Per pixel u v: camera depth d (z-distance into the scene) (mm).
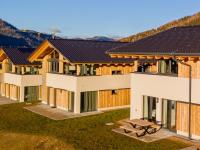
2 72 44750
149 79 24719
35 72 41812
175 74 23438
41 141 21906
